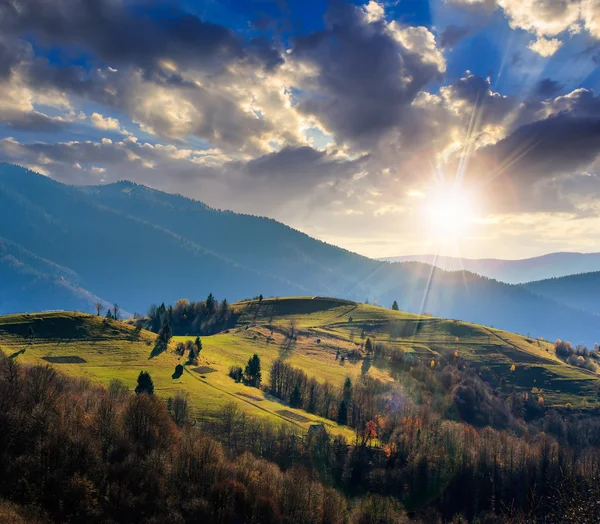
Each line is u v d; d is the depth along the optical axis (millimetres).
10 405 78375
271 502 79562
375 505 92500
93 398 94688
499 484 116438
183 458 82188
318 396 162000
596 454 135375
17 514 60469
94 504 67875
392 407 156875
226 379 164125
